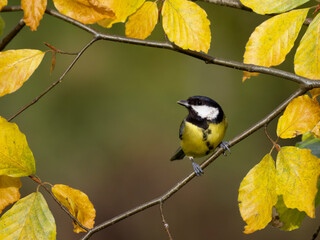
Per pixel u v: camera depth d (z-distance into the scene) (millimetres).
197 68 15312
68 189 2900
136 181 15156
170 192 3586
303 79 3482
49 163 14680
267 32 3066
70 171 14812
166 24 2949
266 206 2793
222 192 14656
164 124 15586
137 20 3055
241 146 14578
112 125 15430
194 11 2941
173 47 3535
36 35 14312
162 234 14445
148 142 15609
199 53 3570
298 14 3039
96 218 14711
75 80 15188
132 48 15555
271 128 14422
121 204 14820
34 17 2820
